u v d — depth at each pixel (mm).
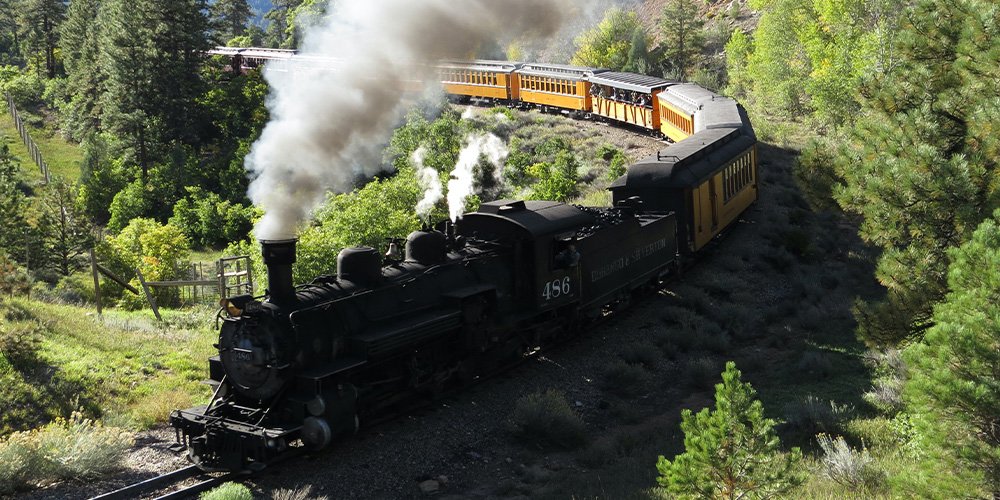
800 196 31953
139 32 53938
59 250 33000
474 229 16562
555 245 16547
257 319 11898
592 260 17984
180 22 55344
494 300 15008
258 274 22672
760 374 16719
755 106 55531
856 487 10406
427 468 12422
